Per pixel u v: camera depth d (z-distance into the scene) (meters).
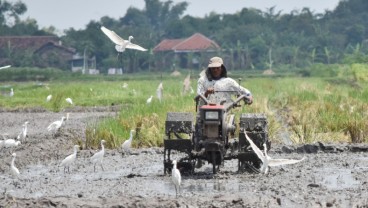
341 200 37.75
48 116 108.75
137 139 65.25
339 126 71.38
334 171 48.50
